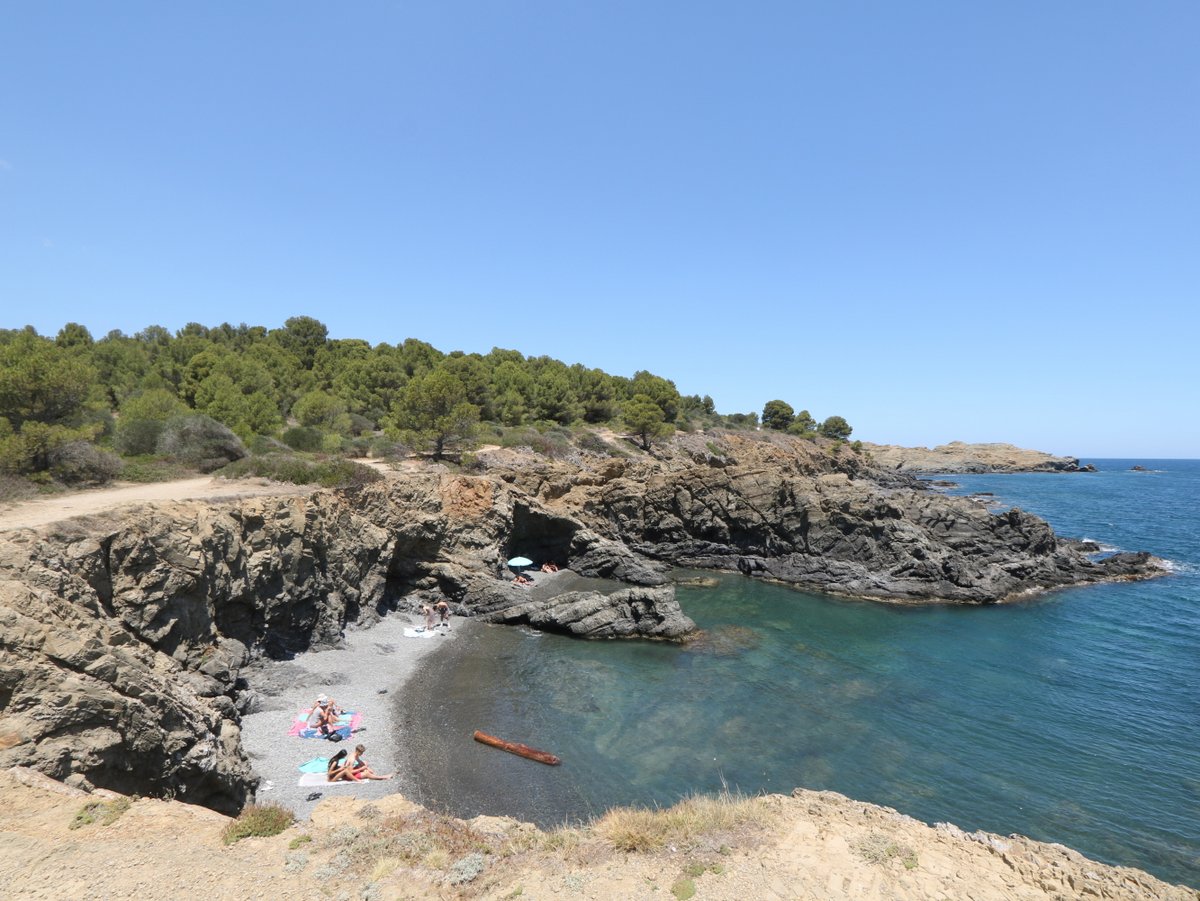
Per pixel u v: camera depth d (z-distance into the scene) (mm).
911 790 20969
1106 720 26500
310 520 30891
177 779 16109
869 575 48594
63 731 13953
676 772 21750
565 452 74000
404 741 22938
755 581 52312
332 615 31984
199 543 23031
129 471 33469
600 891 11547
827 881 11844
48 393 33406
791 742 24203
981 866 12781
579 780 21031
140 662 16578
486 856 12727
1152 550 67312
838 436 163750
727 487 57812
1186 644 36875
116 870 11031
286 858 12031
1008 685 30391
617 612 36969
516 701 27219
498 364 102000
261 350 75125
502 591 40531
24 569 15648
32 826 11758
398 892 11258
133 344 74500
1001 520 55844
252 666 26750
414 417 57594
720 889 11523
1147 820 19453
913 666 32906
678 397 118812
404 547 40562
